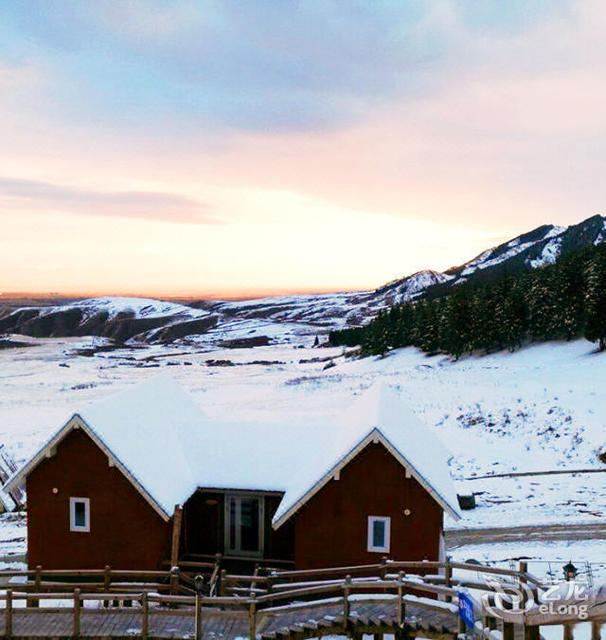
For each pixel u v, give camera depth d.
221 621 14.43
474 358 80.25
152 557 18.70
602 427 37.12
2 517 29.59
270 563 19.42
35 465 18.91
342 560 18.14
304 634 13.60
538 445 36.28
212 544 20.28
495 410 45.12
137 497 18.70
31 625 14.24
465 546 22.83
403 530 17.86
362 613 13.72
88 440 18.92
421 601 13.48
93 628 14.03
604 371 54.50
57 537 19.12
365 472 18.02
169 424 22.00
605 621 7.17
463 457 35.84
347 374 79.94
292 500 17.58
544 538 23.28
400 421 20.56
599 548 22.05
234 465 20.20
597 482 29.59
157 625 14.23
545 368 61.75
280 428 21.50
